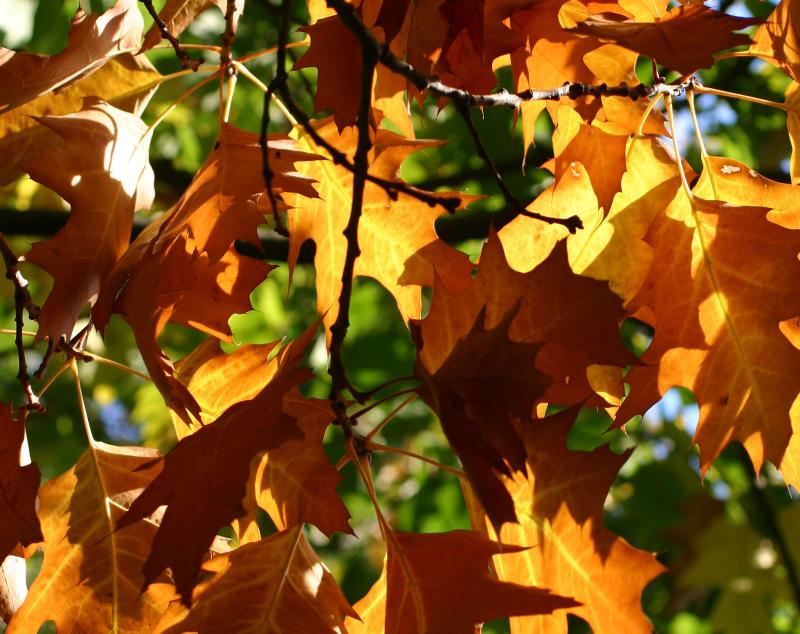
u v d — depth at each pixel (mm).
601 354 1229
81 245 1264
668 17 1265
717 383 1299
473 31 1271
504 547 1223
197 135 2521
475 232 1880
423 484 2742
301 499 1266
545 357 1242
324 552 3107
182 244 1271
